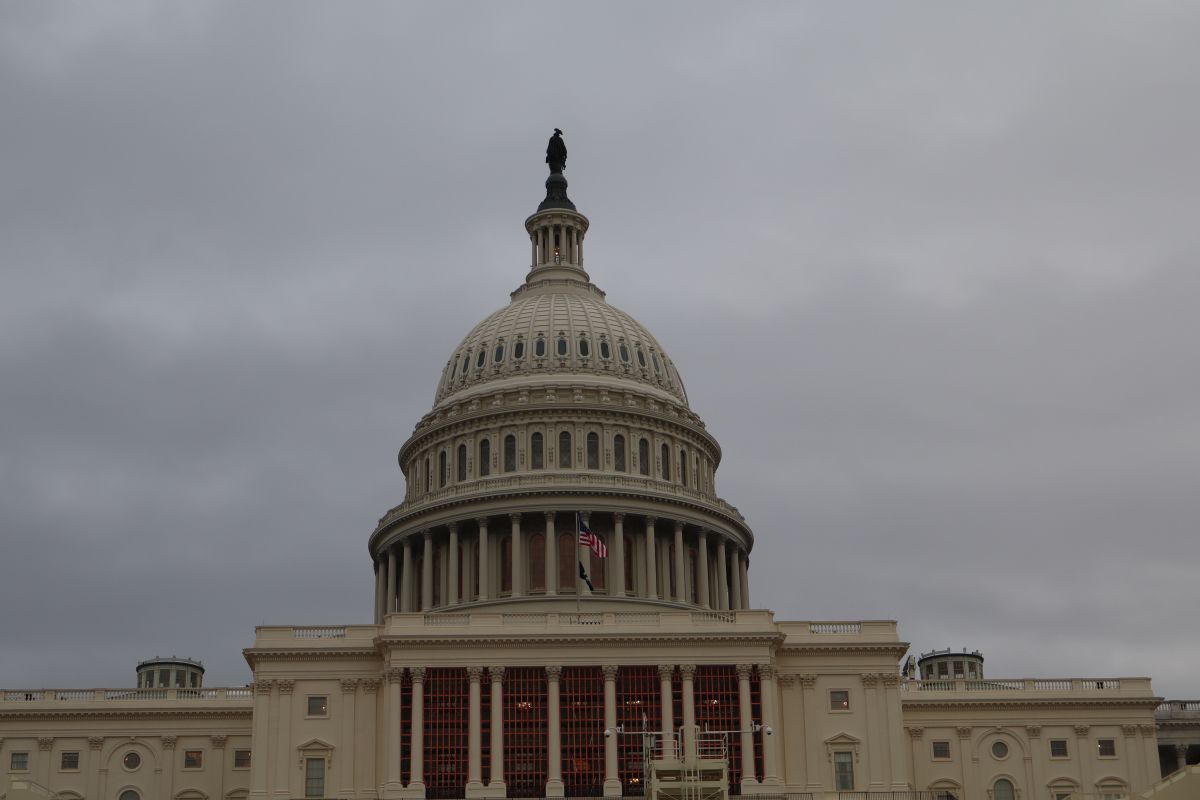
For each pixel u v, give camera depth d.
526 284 166.38
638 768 113.38
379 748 115.19
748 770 112.69
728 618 117.88
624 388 151.88
